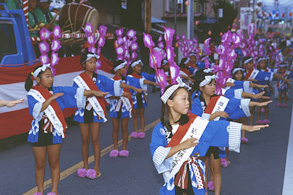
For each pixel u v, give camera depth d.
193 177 3.21
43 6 11.48
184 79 10.47
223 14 39.38
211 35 36.72
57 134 4.68
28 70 8.18
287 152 7.24
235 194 5.12
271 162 6.61
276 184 5.49
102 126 9.95
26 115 8.12
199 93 4.69
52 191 4.82
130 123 10.30
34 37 9.08
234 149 3.16
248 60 8.56
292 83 21.06
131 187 5.43
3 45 8.03
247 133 9.03
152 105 13.62
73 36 10.26
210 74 4.55
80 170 5.87
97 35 11.27
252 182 5.60
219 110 4.44
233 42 5.70
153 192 5.23
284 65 12.83
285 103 13.07
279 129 9.41
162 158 2.96
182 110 3.09
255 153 7.21
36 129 4.59
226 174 6.00
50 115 4.59
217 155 4.48
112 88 5.83
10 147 7.95
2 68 7.59
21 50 8.39
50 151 4.70
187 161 3.22
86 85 5.57
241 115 4.44
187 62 11.48
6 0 8.86
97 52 7.17
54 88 4.91
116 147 7.07
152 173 6.05
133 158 6.92
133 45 9.55
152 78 8.63
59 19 12.08
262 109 11.85
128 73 8.07
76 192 5.25
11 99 7.80
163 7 32.72
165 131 3.14
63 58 9.48
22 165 6.66
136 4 22.91
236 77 7.59
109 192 5.24
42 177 4.81
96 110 5.61
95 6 19.52
